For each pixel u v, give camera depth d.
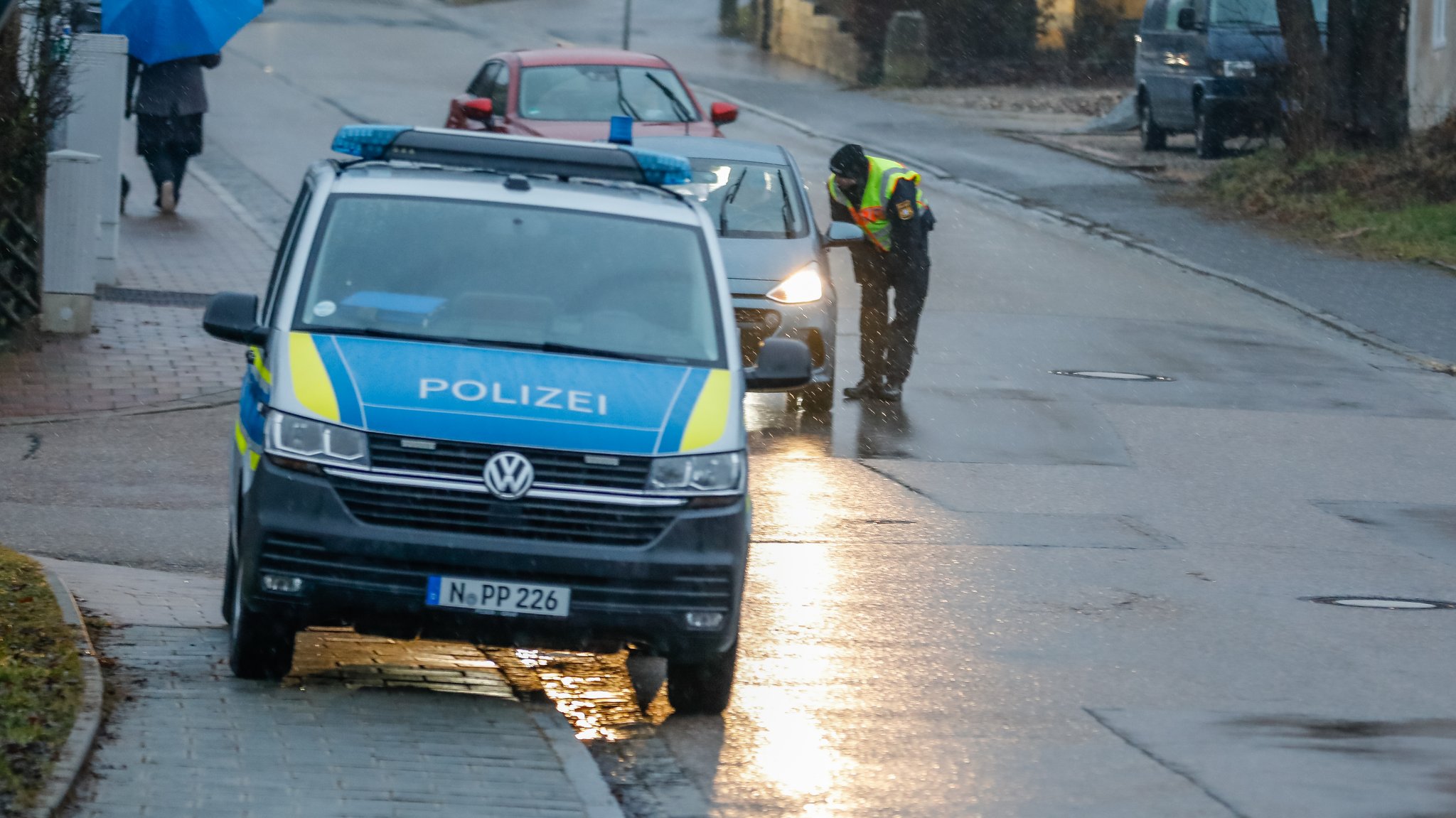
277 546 26.55
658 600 26.94
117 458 46.75
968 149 120.75
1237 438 55.69
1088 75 166.25
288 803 23.08
